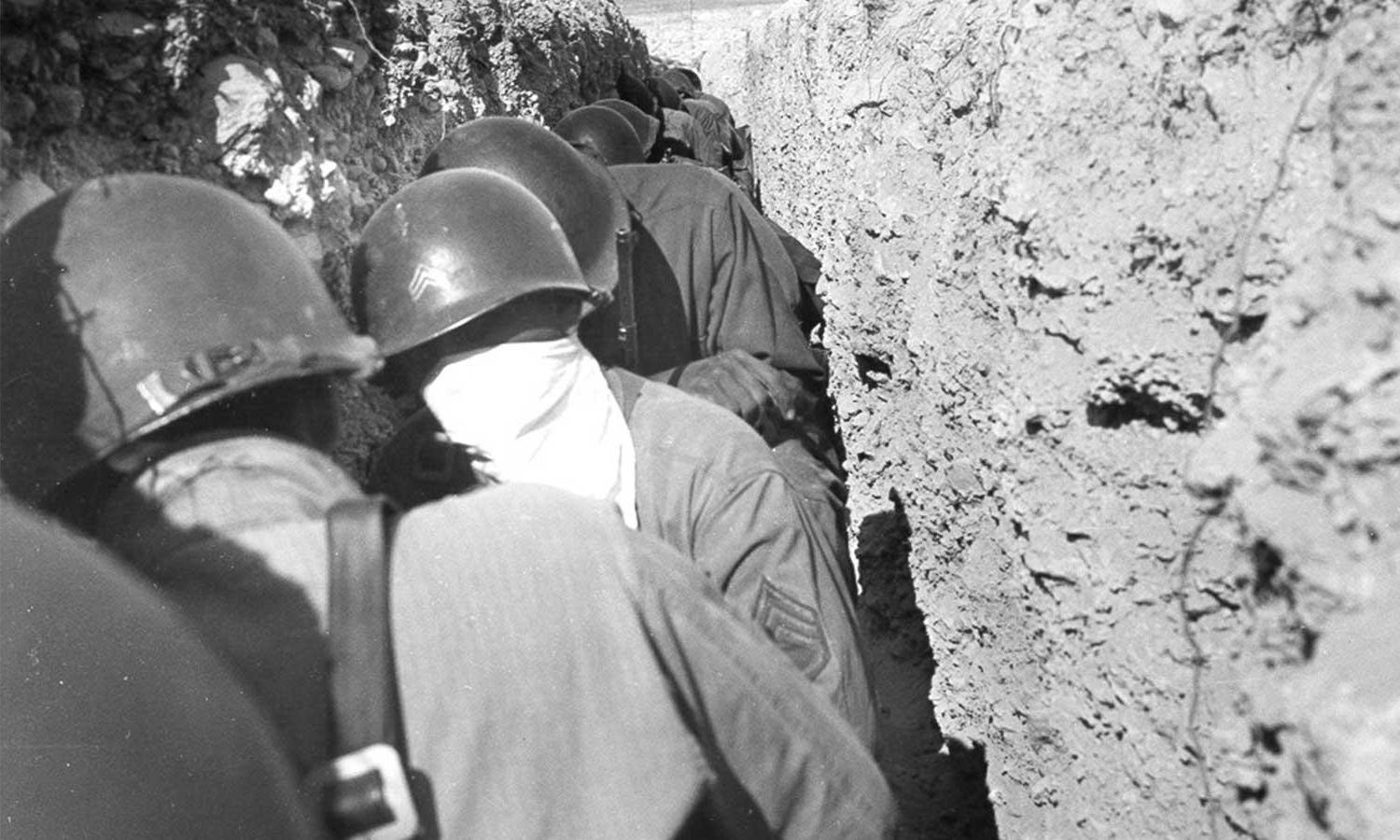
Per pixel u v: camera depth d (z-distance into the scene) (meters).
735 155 12.08
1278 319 1.57
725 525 2.45
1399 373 1.30
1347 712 1.15
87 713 1.15
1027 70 2.61
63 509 1.59
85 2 2.92
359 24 4.16
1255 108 2.03
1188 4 2.19
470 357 2.34
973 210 3.15
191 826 1.16
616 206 3.37
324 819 1.23
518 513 1.43
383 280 2.37
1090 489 2.34
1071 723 2.46
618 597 1.39
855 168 5.17
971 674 3.59
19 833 1.12
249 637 1.28
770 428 3.31
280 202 3.22
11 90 2.64
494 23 6.32
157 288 1.63
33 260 1.70
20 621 1.17
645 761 1.33
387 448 2.66
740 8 26.33
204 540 1.36
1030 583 2.58
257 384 1.60
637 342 3.46
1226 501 1.65
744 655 1.52
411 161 4.50
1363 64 1.61
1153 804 2.18
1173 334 2.12
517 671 1.32
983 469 3.06
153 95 3.02
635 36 14.67
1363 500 1.30
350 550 1.33
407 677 1.30
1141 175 2.26
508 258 2.33
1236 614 2.00
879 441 4.93
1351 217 1.50
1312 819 1.26
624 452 2.44
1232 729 1.92
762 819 1.55
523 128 3.23
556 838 1.31
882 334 4.61
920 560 4.20
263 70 3.27
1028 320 2.54
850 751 1.60
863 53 5.89
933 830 3.70
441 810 1.29
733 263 3.98
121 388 1.57
